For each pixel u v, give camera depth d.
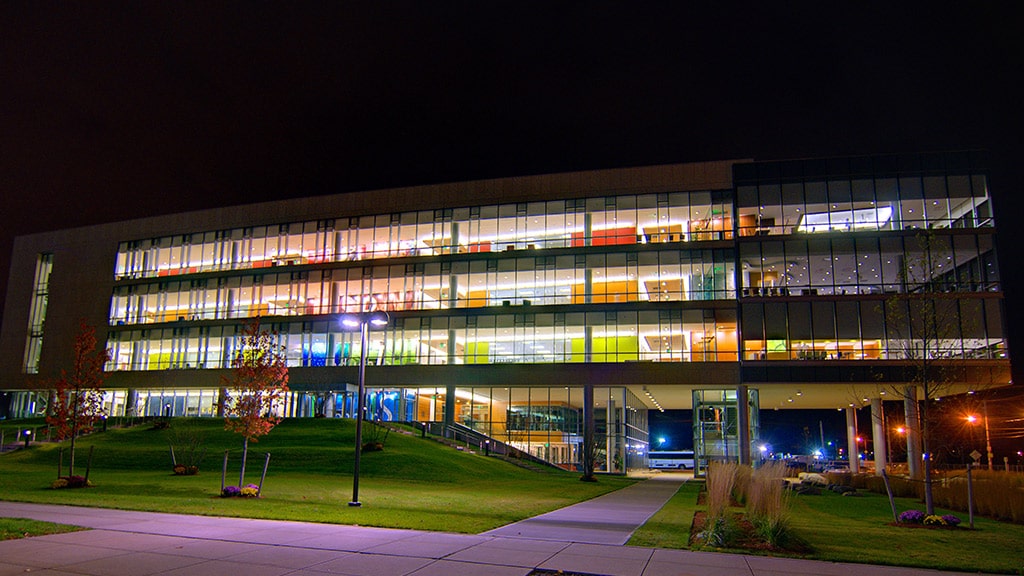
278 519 17.02
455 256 60.47
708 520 15.16
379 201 64.38
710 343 52.38
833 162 52.25
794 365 49.53
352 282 63.22
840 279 50.09
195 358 66.31
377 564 11.55
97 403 29.08
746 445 50.25
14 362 75.25
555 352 55.91
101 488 26.08
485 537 14.63
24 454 42.75
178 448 41.44
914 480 30.62
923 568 11.91
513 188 60.62
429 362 58.91
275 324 64.12
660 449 112.75
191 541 13.55
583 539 14.53
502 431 56.19
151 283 70.75
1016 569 11.77
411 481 33.44
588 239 57.69
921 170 50.56
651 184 56.91
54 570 10.69
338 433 45.81
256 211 68.44
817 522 18.88
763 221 52.75
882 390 52.41
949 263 48.16
